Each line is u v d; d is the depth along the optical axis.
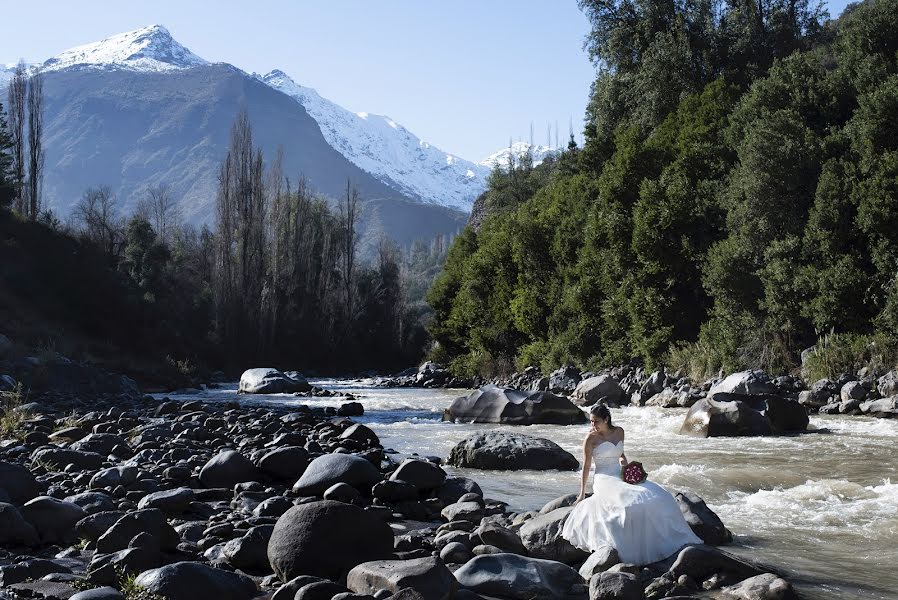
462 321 53.72
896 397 20.83
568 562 7.58
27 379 27.84
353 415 24.83
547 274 45.47
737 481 11.47
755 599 6.25
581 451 15.36
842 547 7.91
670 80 47.53
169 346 54.31
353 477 10.45
